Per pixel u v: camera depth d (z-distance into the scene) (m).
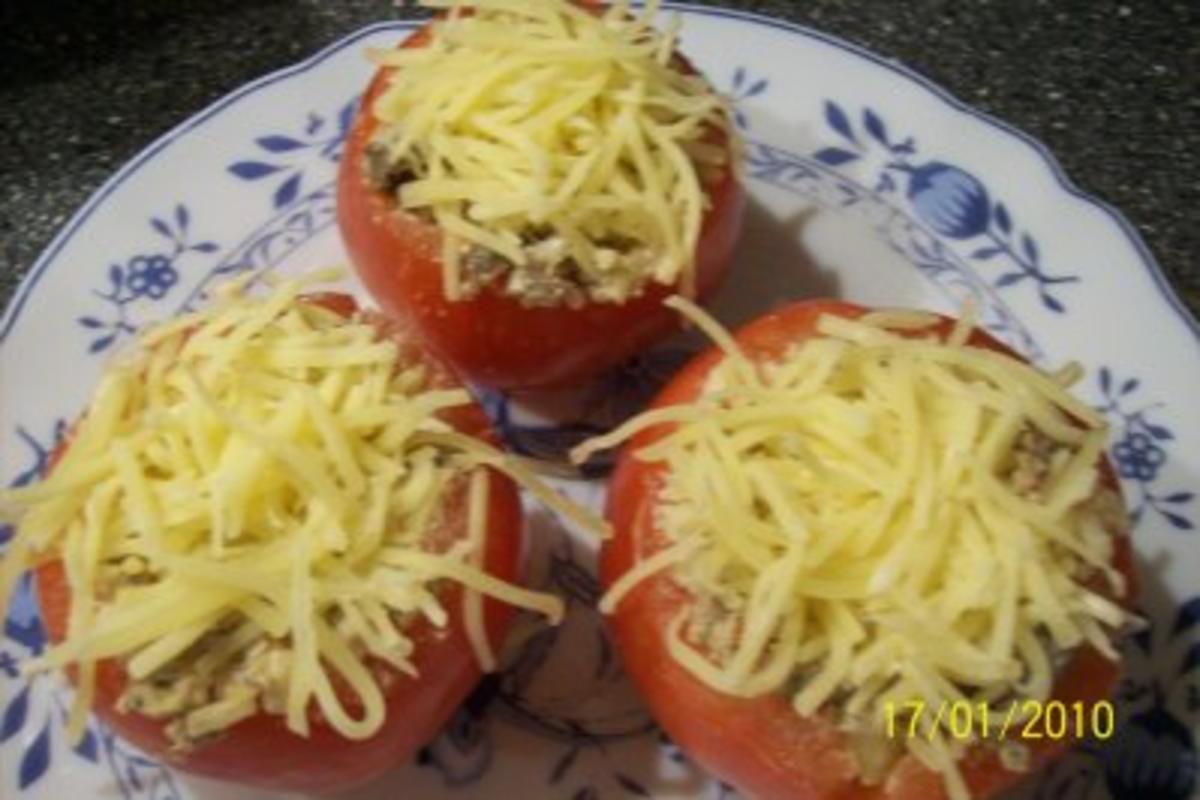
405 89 0.26
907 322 0.24
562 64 0.26
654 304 0.26
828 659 0.21
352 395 0.23
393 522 0.22
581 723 0.26
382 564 0.22
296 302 0.24
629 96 0.26
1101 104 0.34
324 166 0.31
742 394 0.23
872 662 0.21
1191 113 0.34
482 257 0.26
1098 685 0.23
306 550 0.21
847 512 0.21
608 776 0.25
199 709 0.21
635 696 0.26
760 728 0.22
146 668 0.21
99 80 0.34
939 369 0.22
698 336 0.29
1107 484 0.24
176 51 0.34
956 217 0.30
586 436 0.28
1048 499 0.22
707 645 0.23
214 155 0.30
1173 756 0.25
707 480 0.22
